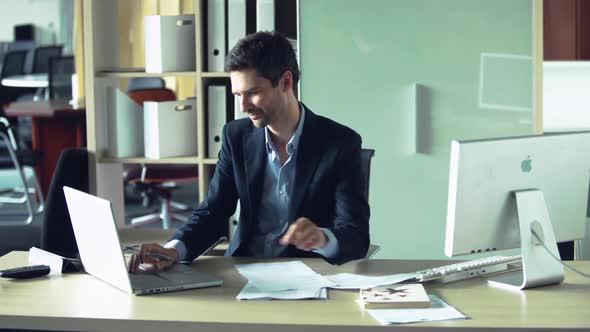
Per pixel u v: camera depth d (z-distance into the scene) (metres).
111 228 2.34
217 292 2.40
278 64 2.63
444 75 4.05
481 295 2.36
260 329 2.11
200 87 4.06
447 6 4.02
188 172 6.09
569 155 2.51
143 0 7.59
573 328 2.05
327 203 2.83
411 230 4.14
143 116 4.29
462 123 4.07
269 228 2.88
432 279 2.48
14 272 2.55
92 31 4.09
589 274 2.56
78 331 2.20
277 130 2.79
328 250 2.58
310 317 2.15
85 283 2.51
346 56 4.09
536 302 2.28
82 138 7.24
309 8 4.08
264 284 2.45
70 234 3.59
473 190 2.40
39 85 8.54
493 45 4.02
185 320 2.13
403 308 2.22
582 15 5.46
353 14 4.07
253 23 4.16
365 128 4.11
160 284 2.42
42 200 7.05
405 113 4.09
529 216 2.43
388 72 4.08
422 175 4.11
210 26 4.08
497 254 4.02
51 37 11.95
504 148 2.42
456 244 2.42
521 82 4.03
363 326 2.08
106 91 4.23
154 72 4.14
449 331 2.05
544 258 2.44
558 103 5.46
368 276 2.54
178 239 2.78
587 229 3.02
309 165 2.80
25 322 2.19
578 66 5.40
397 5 4.04
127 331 2.15
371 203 4.16
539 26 3.98
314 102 4.14
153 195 7.05
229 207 2.97
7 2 11.99
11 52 9.70
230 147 2.91
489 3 4.00
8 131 7.09
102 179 4.29
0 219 7.02
